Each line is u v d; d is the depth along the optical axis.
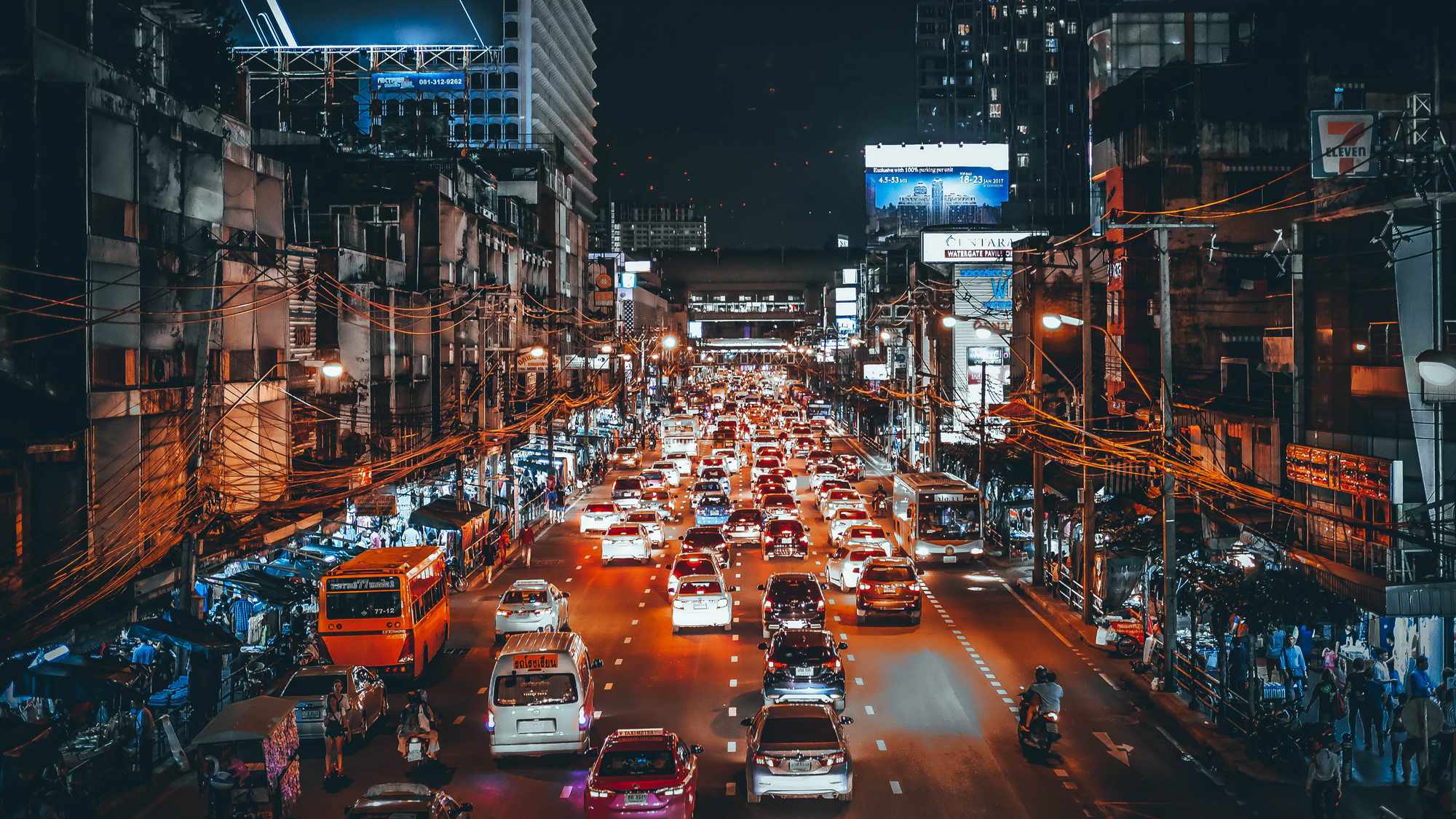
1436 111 32.47
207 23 35.03
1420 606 25.36
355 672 25.33
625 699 27.88
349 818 16.22
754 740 20.53
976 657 32.38
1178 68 52.97
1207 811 20.20
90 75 28.56
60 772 19.95
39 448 25.81
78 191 26.59
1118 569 34.94
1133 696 28.31
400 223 56.88
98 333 27.92
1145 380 49.72
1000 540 52.62
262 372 37.53
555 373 95.12
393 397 51.84
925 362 86.06
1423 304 27.14
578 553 51.94
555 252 103.69
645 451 103.94
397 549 32.47
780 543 48.94
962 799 20.83
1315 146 31.72
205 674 25.06
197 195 33.84
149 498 30.00
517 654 22.97
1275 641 28.94
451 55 124.00
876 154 162.62
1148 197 50.81
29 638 22.36
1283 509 32.12
